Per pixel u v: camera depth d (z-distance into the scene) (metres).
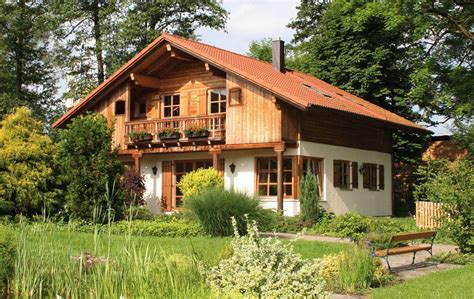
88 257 9.30
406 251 13.29
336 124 26.14
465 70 29.83
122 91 27.70
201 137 24.80
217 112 26.31
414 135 35.22
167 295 7.11
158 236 17.39
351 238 13.94
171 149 25.88
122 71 27.00
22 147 18.72
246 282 7.65
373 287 10.86
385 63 34.66
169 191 27.28
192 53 24.83
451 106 30.69
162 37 25.59
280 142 22.92
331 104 24.00
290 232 20.08
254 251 8.04
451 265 13.82
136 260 7.63
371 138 29.03
